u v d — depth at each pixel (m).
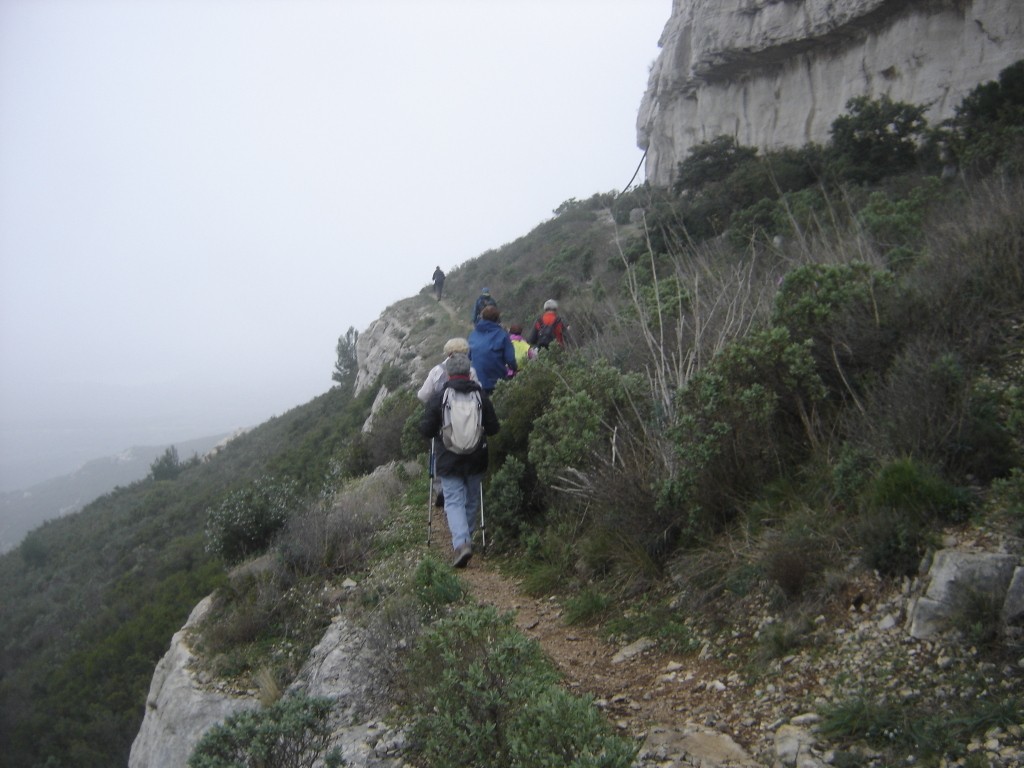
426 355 31.81
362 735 4.08
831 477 4.35
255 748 3.35
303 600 6.39
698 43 42.69
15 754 15.61
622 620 4.70
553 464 5.94
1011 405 4.04
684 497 4.86
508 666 3.41
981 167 13.27
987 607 3.12
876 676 3.22
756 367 4.94
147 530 29.92
